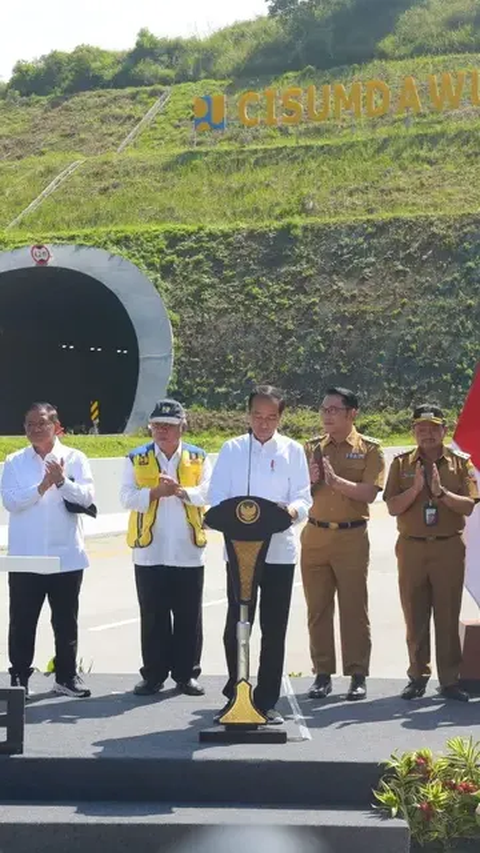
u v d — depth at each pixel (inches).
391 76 2923.2
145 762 258.2
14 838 239.8
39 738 277.3
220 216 2044.8
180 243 1825.8
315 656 336.5
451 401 1542.8
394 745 273.1
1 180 2428.6
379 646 467.2
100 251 1546.5
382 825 240.4
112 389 1919.3
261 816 245.9
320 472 335.9
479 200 1978.3
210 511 285.7
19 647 324.5
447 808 245.1
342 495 332.2
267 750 267.0
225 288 1731.1
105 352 1913.1
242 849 240.7
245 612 284.0
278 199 2076.8
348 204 2026.3
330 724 295.9
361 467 334.3
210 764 257.9
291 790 257.9
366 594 333.4
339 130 2439.7
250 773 257.8
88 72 3331.7
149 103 3034.0
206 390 1585.9
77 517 328.5
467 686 335.0
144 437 1309.1
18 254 1553.9
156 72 3282.5
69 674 327.3
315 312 1675.7
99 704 317.4
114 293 1520.7
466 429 348.2
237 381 1596.9
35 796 259.0
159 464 332.8
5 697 262.5
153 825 240.4
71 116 3014.3
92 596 596.4
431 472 324.5
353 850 239.6
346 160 2212.1
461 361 1584.6
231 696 300.4
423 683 329.4
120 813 247.9
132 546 331.3
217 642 486.0
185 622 329.7
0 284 1582.2
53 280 1617.9
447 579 326.3
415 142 2246.6
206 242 1820.9
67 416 1879.9
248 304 1699.1
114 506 847.1
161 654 329.7
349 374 1596.9
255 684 348.2
